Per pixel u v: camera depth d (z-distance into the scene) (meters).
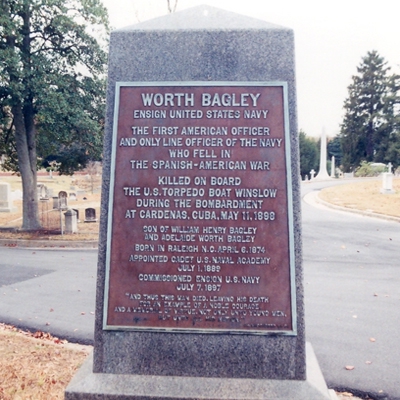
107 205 3.94
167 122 3.92
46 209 27.80
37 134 19.55
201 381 3.68
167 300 3.84
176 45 3.94
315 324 6.77
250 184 3.86
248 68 3.90
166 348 3.81
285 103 3.86
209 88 3.91
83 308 7.74
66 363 5.05
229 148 3.88
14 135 20.22
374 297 8.27
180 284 3.85
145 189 3.91
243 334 3.76
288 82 3.88
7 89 16.03
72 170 21.00
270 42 3.89
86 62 17.75
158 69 3.95
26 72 15.67
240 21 3.97
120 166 3.93
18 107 18.22
